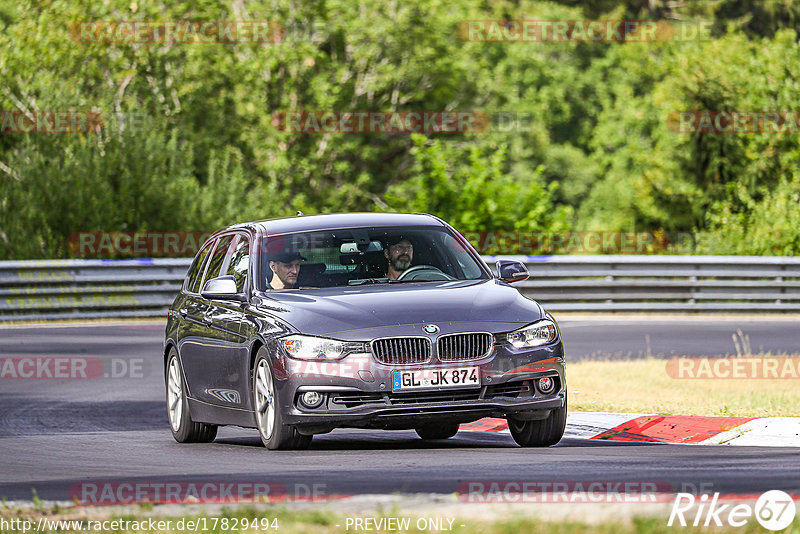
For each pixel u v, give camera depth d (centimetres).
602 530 1862
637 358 5747
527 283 8525
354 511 2086
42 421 4234
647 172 14925
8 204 10475
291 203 16088
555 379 3078
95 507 2244
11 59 13125
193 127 15338
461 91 17775
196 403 3562
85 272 8275
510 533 1859
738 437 3256
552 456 2906
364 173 16350
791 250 10619
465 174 11162
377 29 16475
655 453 2956
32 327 7638
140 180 11156
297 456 2988
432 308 3045
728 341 6506
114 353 6269
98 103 12469
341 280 3294
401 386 2941
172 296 8575
